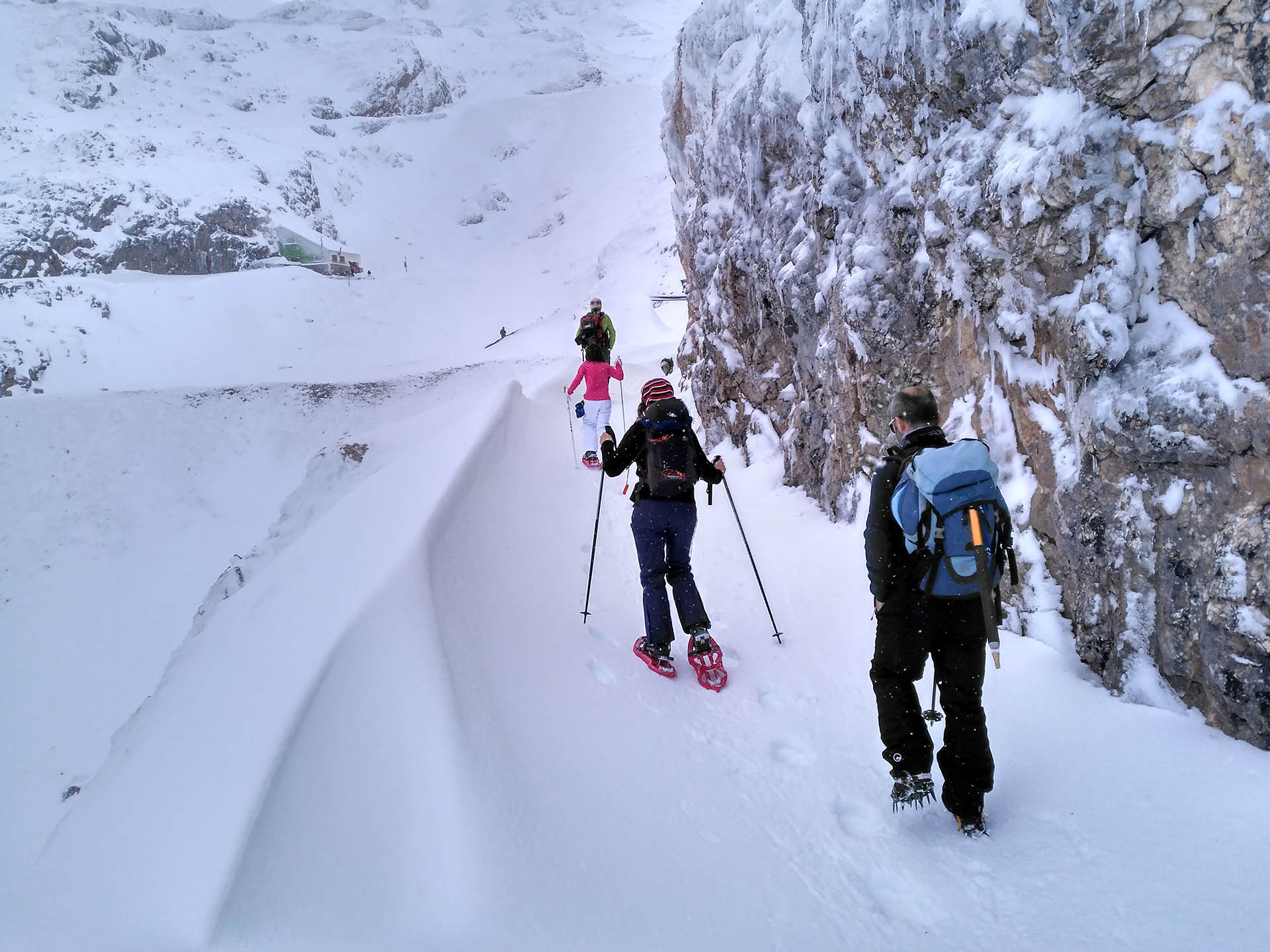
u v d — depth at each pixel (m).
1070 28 3.52
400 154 100.81
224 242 66.00
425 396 22.22
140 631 18.05
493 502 5.75
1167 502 3.20
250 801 2.63
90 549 19.61
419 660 3.36
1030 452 4.04
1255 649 2.80
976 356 4.41
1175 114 3.18
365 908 2.39
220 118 96.25
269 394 23.03
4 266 55.03
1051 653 3.71
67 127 81.50
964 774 2.80
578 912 2.42
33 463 21.28
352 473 11.19
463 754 2.91
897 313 4.91
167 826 2.83
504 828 2.66
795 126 6.54
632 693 3.96
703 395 8.90
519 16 180.38
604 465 4.56
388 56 117.12
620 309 31.55
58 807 14.38
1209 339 3.08
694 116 9.39
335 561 4.73
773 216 6.89
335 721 3.04
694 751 3.53
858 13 4.95
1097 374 3.46
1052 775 3.02
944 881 2.61
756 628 4.79
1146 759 2.94
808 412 6.48
